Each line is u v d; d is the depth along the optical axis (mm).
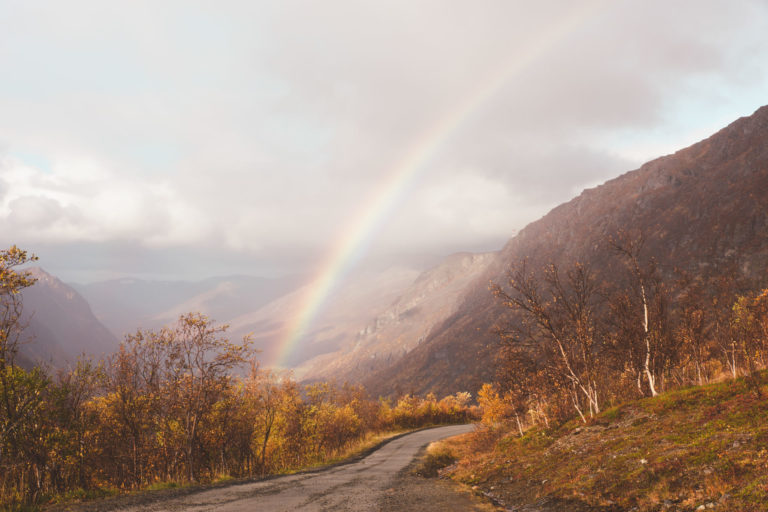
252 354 26297
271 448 35094
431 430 72188
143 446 24562
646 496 12516
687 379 28125
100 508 14672
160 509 14930
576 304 28078
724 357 28656
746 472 11289
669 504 11555
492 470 23250
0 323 17406
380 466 32844
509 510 15891
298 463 36062
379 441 57875
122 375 23969
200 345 25234
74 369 21688
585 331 27562
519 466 21797
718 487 11109
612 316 28078
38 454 18750
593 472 16078
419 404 94812
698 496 11219
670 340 27922
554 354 27859
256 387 32125
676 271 33594
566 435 23719
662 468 13562
